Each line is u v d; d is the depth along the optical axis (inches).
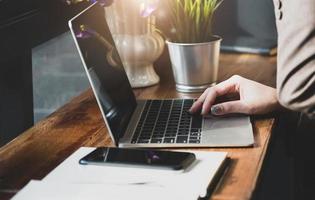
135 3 66.1
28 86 73.3
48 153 50.6
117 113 53.5
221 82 63.4
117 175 43.6
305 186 65.7
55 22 72.2
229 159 47.8
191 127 54.2
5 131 71.5
